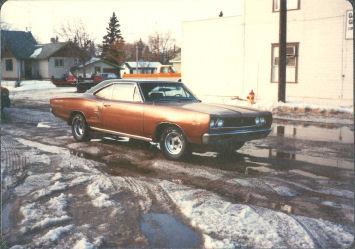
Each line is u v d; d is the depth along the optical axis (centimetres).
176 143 646
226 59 2041
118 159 650
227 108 651
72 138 862
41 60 4591
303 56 1716
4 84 3869
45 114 1371
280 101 1606
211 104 698
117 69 5300
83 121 807
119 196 450
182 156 629
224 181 517
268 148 771
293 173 566
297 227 359
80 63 4878
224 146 765
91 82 2800
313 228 359
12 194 456
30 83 3944
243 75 1964
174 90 742
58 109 859
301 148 772
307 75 1712
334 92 1638
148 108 663
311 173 568
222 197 448
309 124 1165
